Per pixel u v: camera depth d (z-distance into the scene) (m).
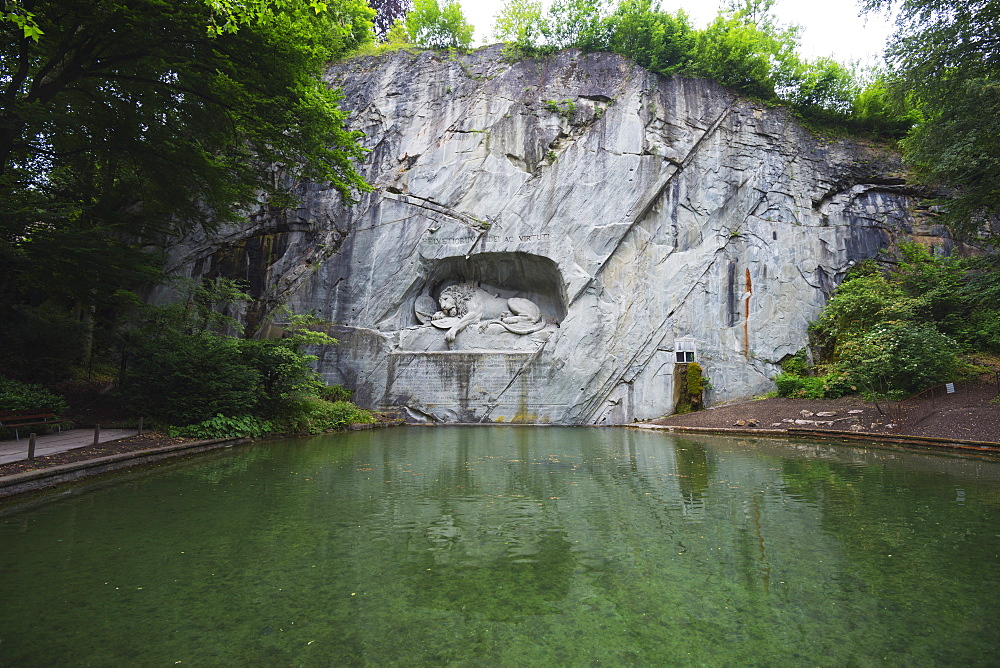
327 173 14.35
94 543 4.55
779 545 4.50
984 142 12.54
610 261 19.95
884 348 14.67
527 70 21.94
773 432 14.05
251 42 10.40
